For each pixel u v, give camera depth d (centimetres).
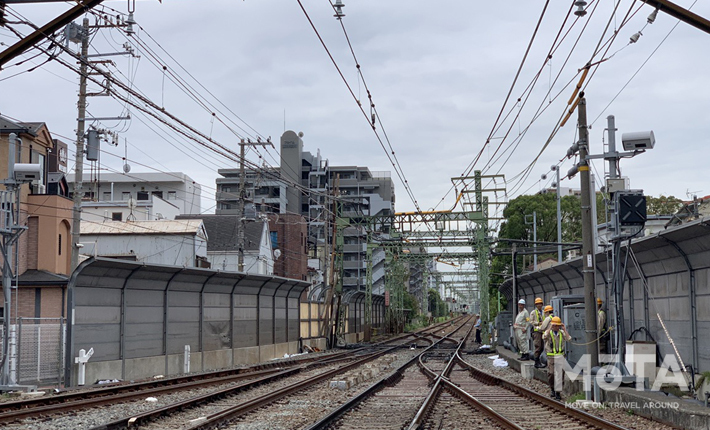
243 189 3706
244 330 3103
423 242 4841
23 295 2895
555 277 2725
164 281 2377
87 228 4531
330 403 1525
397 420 1236
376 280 9869
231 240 5784
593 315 1536
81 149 2561
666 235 1432
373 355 3500
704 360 1443
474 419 1230
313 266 7944
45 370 1941
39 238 3086
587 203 1554
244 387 1800
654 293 1750
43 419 1216
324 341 4469
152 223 4669
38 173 1783
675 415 1128
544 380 1942
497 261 6334
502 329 3806
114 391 1658
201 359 2656
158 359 2352
